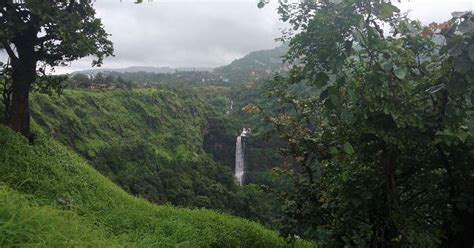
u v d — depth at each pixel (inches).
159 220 327.9
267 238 413.1
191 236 310.5
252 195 1241.4
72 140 1676.9
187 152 2402.8
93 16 453.1
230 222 434.0
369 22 169.8
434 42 189.3
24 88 431.5
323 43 158.1
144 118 2450.8
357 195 203.0
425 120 186.2
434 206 222.7
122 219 294.7
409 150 215.6
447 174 218.5
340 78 157.8
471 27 150.5
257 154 2561.5
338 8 153.3
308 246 442.3
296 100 322.0
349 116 163.0
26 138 410.6
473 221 212.1
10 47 422.3
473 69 152.7
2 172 301.3
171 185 1614.2
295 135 338.6
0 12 386.6
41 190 301.0
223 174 1926.7
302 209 316.2
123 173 1568.7
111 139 1971.0
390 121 179.2
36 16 400.2
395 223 191.0
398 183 227.3
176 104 2878.9
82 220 217.5
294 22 179.0
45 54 432.8
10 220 120.3
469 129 193.5
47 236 125.3
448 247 221.8
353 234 229.6
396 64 163.8
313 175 353.4
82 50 408.5
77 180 374.9
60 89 498.9
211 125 3051.2
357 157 198.4
